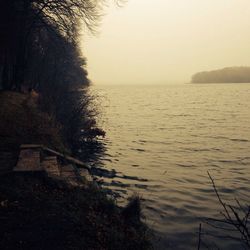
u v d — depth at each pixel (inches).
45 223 244.7
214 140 984.9
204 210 400.2
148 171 607.2
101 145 886.4
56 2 947.3
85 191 331.0
